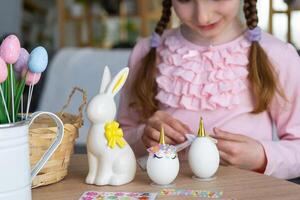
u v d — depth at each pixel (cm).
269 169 112
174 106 124
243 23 127
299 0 231
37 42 416
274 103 124
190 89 122
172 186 86
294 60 127
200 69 124
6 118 76
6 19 393
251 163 110
